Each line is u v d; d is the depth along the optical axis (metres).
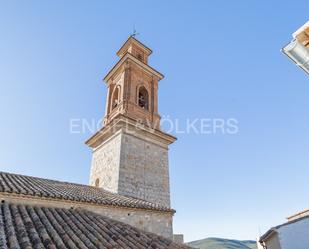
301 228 14.05
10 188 8.72
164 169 16.66
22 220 7.12
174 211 13.02
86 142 18.28
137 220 11.34
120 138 15.19
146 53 22.81
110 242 6.79
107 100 19.92
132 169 14.73
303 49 3.67
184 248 8.21
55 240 6.15
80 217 8.66
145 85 19.80
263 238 17.20
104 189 14.51
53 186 11.43
